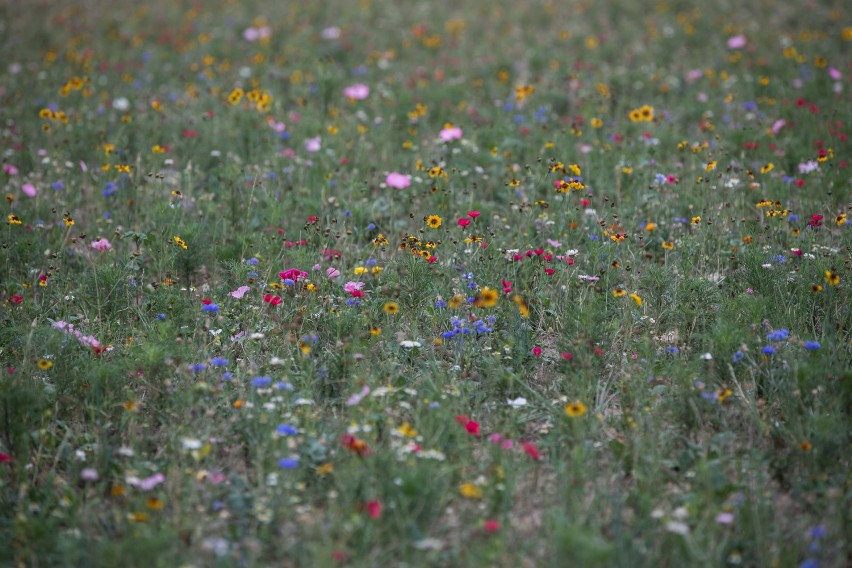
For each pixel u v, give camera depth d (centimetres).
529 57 1577
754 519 521
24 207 982
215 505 546
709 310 763
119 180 1030
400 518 534
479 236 850
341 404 661
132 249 924
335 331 725
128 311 780
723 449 612
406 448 573
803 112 1188
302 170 1059
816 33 1617
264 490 561
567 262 805
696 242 863
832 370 644
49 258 850
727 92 1342
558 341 730
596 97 1323
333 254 841
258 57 1571
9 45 1677
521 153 1123
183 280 857
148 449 630
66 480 598
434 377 686
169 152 1134
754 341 681
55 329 700
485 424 652
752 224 882
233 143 1163
